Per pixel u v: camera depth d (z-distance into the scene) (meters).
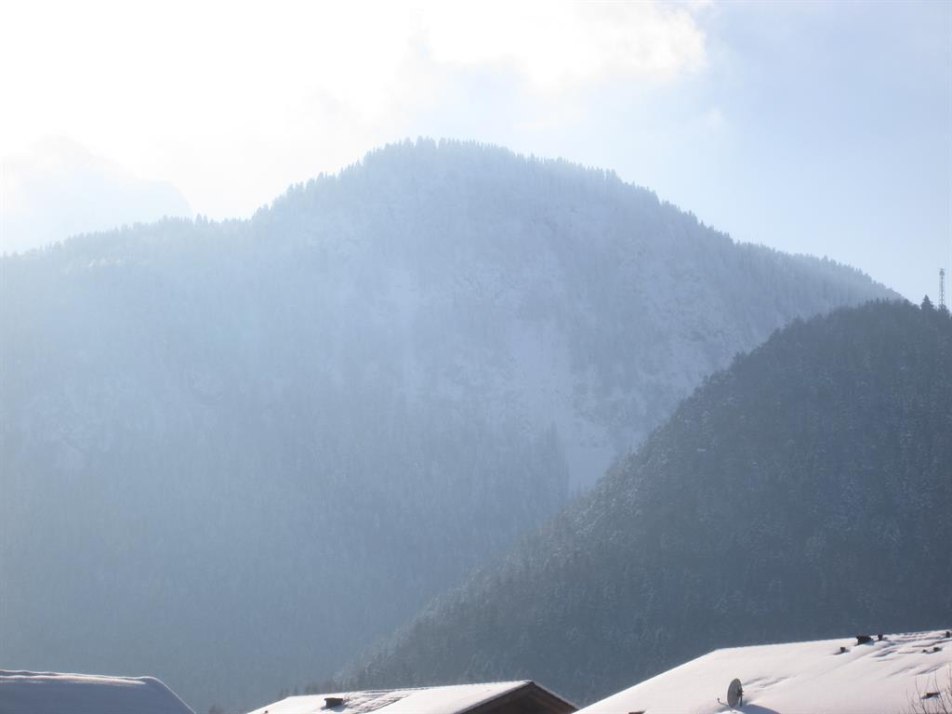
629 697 25.44
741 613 115.69
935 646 22.05
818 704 20.22
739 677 23.95
